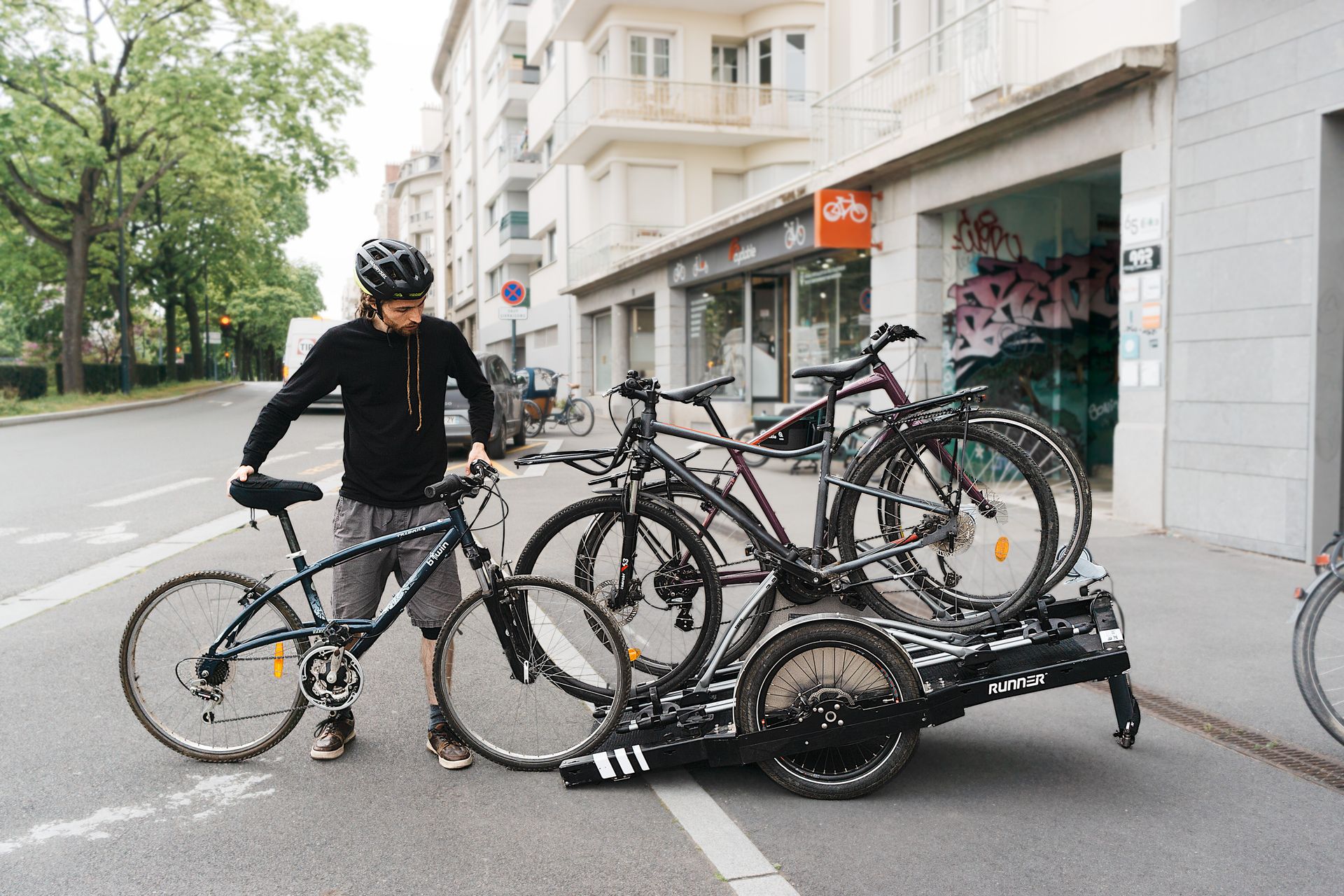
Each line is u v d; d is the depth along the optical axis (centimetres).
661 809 316
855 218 1179
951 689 325
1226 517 731
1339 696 347
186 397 3092
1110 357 1148
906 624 348
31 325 3934
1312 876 269
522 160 3512
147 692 358
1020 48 992
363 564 355
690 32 2350
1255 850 284
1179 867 274
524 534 795
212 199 3281
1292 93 678
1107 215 1136
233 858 282
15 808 316
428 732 375
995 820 305
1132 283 818
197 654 357
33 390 2753
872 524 360
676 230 2423
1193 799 319
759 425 1105
